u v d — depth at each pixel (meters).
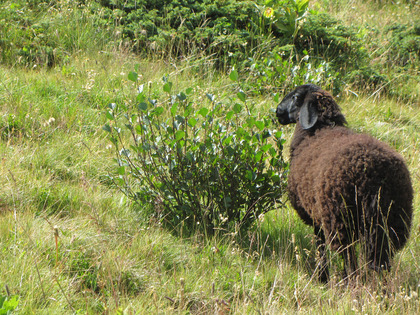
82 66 17.64
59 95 15.82
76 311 7.66
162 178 11.14
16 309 7.50
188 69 18.70
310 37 21.33
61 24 19.84
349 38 21.81
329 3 30.11
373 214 8.70
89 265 8.97
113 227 10.27
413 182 13.25
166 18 20.66
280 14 21.31
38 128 13.69
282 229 11.20
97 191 11.80
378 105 19.44
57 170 12.34
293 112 11.54
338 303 8.56
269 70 18.48
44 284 8.23
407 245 10.59
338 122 10.77
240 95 11.21
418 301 8.34
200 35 19.88
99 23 20.38
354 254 9.16
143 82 17.27
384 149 9.04
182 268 9.32
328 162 9.12
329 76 19.06
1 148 12.43
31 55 18.08
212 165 10.98
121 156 12.66
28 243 9.08
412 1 33.84
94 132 14.38
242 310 8.22
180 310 8.01
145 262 9.38
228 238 10.48
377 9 32.72
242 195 11.32
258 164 11.20
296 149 10.84
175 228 10.81
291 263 10.11
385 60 23.48
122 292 8.28
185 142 10.89
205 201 11.51
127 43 19.42
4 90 15.02
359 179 8.74
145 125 11.20
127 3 21.17
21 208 10.34
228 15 21.33
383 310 8.30
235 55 19.45
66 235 9.70
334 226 9.13
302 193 9.95
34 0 20.97
